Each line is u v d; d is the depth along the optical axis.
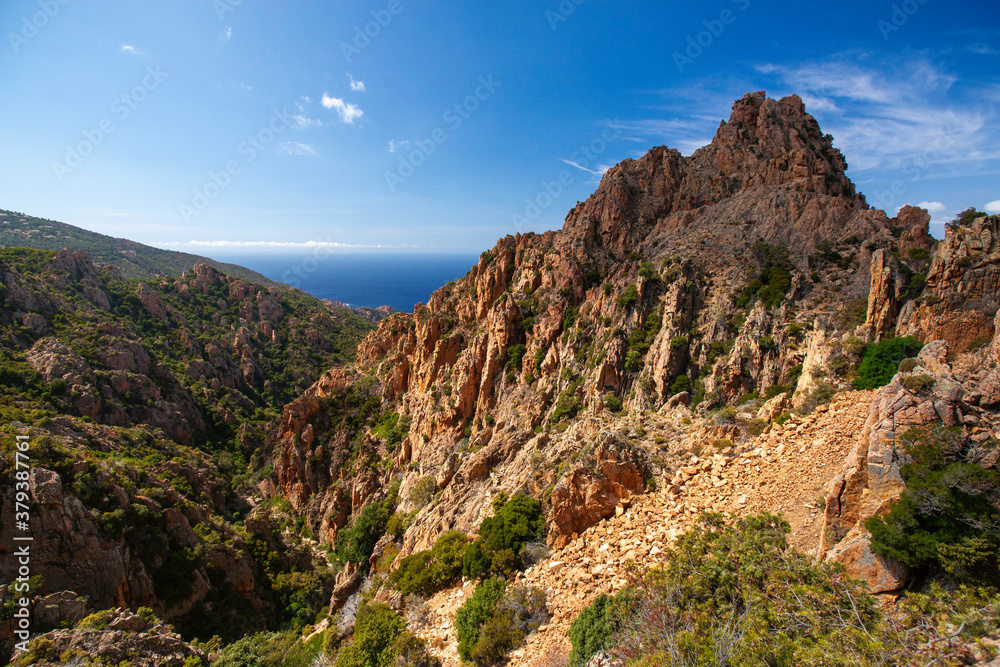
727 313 57.03
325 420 95.06
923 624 13.35
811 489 23.41
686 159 88.56
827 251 58.31
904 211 60.50
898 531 16.22
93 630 36.09
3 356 89.38
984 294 28.81
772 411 32.22
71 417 79.38
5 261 124.44
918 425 17.98
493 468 52.16
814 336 42.88
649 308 63.28
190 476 80.94
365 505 70.75
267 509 87.75
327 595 64.75
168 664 36.09
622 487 29.89
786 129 80.75
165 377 119.69
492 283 89.81
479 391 75.88
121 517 50.62
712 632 15.22
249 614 56.31
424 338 91.38
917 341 29.06
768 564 17.06
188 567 54.69
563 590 26.28
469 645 25.56
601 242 83.50
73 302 125.00
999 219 29.62
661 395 52.44
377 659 28.42
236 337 163.50
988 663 11.31
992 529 14.86
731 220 70.31
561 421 57.06
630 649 17.47
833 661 12.56
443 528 44.44
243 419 130.62
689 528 24.77
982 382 18.61
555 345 71.56
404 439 80.19
